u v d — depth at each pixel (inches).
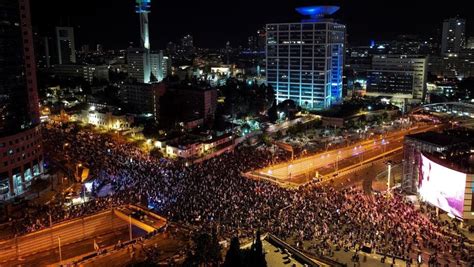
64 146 7647.6
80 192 5634.8
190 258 3270.2
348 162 7337.6
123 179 5949.8
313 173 6692.9
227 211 4798.2
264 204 5019.7
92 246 4372.5
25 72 6550.2
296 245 4079.7
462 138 5900.6
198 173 6195.9
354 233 4375.0
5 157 5974.4
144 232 4554.6
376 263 3841.0
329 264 3668.8
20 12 6422.2
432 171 5054.1
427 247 4160.9
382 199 5442.9
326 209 4958.2
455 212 4719.5
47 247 4325.8
